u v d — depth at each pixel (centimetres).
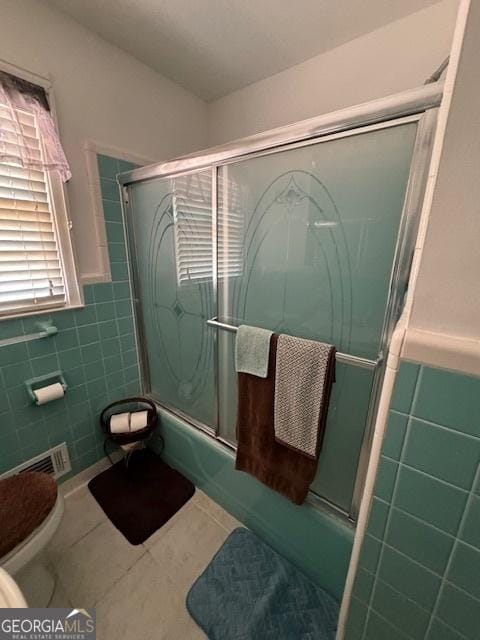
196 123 175
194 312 133
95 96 126
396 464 60
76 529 126
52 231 124
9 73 100
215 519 132
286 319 101
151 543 121
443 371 50
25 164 108
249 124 166
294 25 117
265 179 94
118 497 142
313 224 87
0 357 114
